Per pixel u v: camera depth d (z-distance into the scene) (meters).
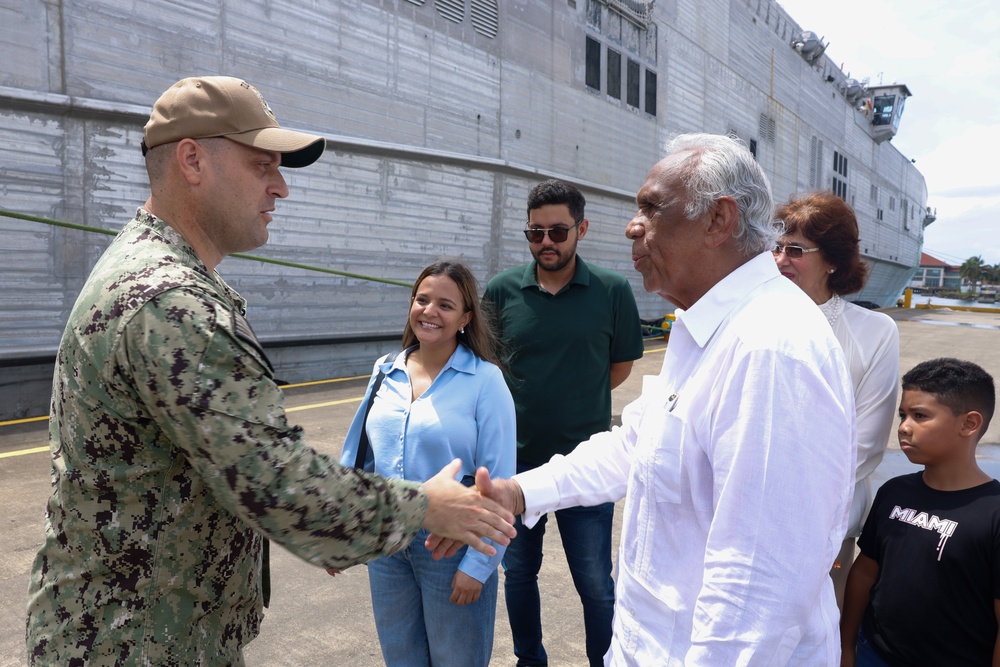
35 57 6.27
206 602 1.18
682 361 1.23
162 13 7.10
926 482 1.67
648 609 1.22
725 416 1.08
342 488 1.13
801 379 1.04
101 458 1.09
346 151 8.99
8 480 4.38
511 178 11.62
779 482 1.02
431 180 10.20
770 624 1.00
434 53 10.11
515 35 11.55
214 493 1.08
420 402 1.89
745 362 1.08
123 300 1.05
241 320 1.12
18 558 3.24
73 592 1.13
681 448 1.17
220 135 1.18
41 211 6.41
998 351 13.81
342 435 5.88
